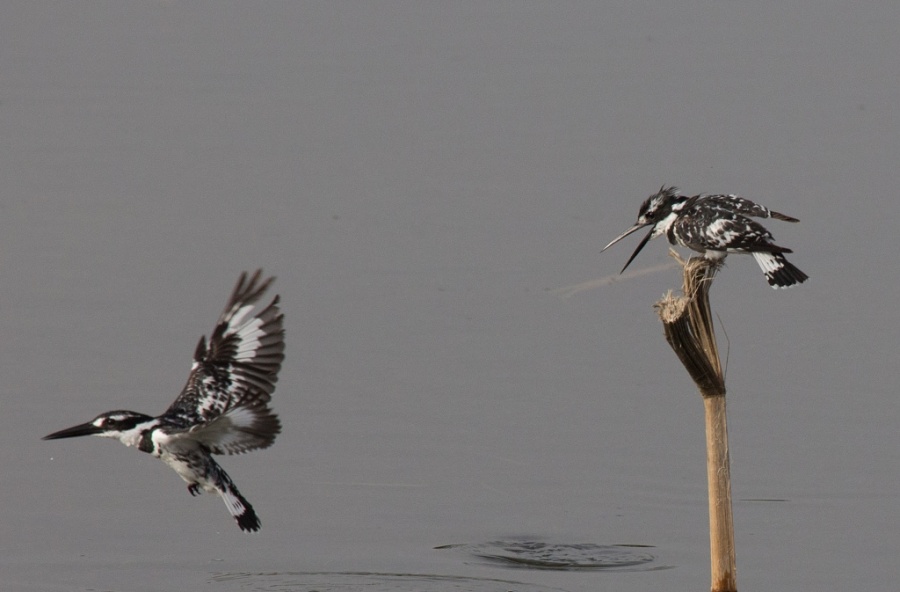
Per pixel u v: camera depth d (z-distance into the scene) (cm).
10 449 1512
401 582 1199
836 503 1375
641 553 1271
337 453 1517
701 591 1171
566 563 1243
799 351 1800
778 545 1281
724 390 1075
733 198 1248
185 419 889
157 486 1438
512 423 1593
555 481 1440
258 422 841
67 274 2095
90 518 1343
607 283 2062
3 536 1303
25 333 1847
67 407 1612
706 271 1042
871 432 1544
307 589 1181
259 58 3419
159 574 1220
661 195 1303
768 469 1466
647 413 1620
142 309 1947
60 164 2669
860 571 1213
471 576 1210
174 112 3019
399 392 1684
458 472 1466
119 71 3303
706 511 1366
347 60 3391
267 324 934
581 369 1756
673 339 1044
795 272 1175
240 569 1221
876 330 1858
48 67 3297
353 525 1341
